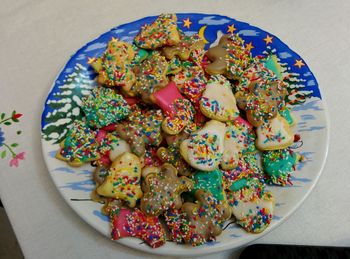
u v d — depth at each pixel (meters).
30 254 0.27
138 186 0.28
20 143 0.31
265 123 0.30
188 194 0.29
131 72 0.32
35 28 0.37
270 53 0.34
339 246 0.28
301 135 0.31
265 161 0.30
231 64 0.32
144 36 0.33
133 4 0.38
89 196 0.28
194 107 0.31
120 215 0.27
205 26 0.35
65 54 0.36
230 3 0.39
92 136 0.30
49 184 0.30
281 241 0.28
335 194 0.30
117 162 0.29
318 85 0.32
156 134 0.30
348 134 0.32
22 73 0.35
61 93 0.31
